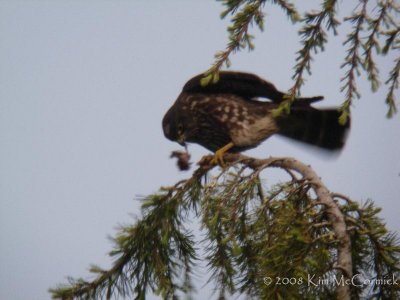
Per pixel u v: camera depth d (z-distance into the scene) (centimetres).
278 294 920
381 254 991
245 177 1089
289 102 1036
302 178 1028
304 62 1023
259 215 1030
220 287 1127
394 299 988
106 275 1099
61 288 1090
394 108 1018
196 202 1143
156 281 1095
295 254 927
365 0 996
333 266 911
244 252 1108
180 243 1132
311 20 1005
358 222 990
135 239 1107
